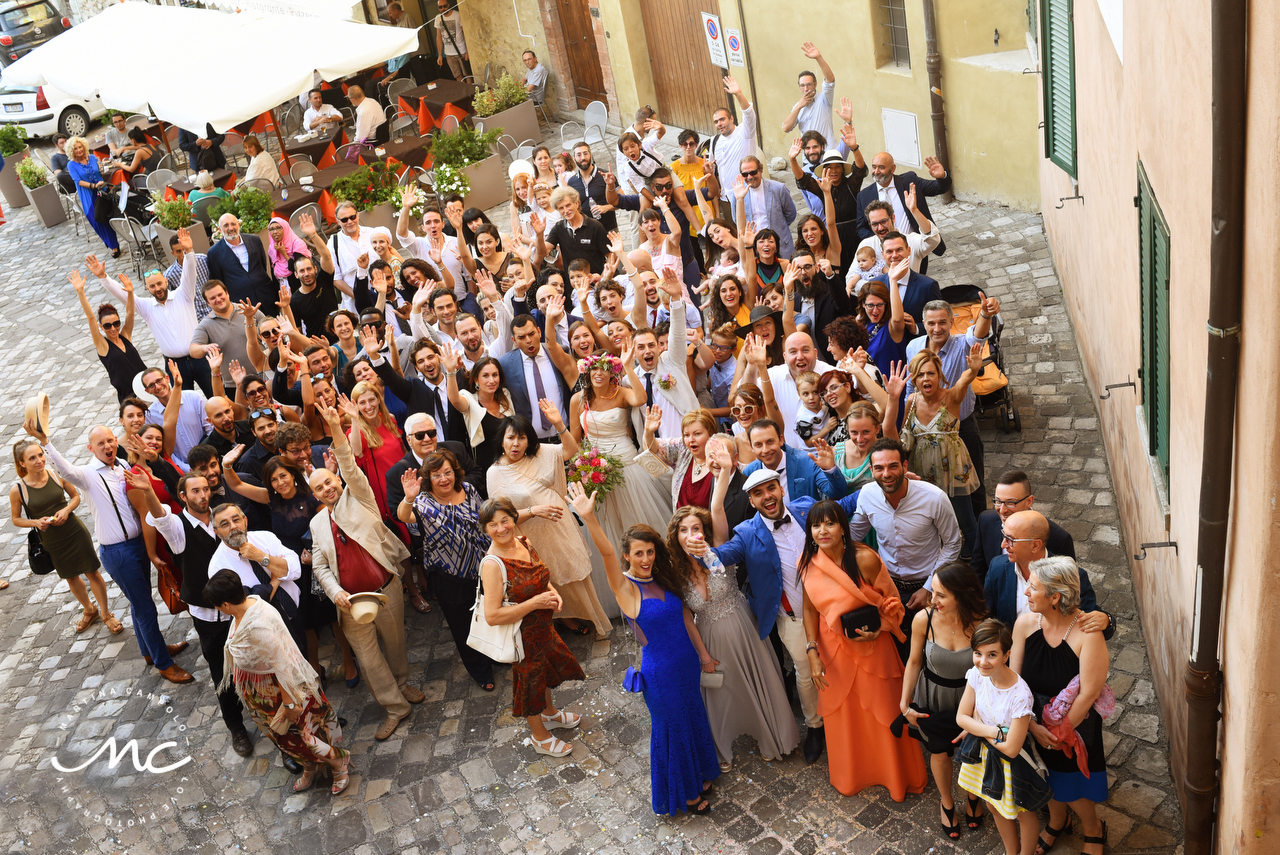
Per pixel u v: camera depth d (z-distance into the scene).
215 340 9.97
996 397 8.24
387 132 17.80
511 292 9.12
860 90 13.27
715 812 5.97
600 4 16.91
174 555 7.79
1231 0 3.23
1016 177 11.77
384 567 7.00
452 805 6.43
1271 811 3.93
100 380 13.58
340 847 6.30
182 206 14.95
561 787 6.39
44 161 22.75
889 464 5.56
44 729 7.91
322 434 8.60
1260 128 3.21
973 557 5.71
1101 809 5.36
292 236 11.69
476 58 20.84
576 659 7.01
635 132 11.80
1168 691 5.44
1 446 12.38
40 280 17.22
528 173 11.69
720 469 6.09
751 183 10.20
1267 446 3.36
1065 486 7.74
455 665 7.63
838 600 5.48
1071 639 4.70
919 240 8.82
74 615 9.24
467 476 7.45
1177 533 4.95
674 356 7.42
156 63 14.74
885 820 5.68
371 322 8.86
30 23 25.75
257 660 6.24
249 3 16.28
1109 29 6.26
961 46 11.78
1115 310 6.85
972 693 4.87
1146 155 5.18
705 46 15.73
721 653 5.91
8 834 6.96
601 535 5.59
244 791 6.93
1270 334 3.26
